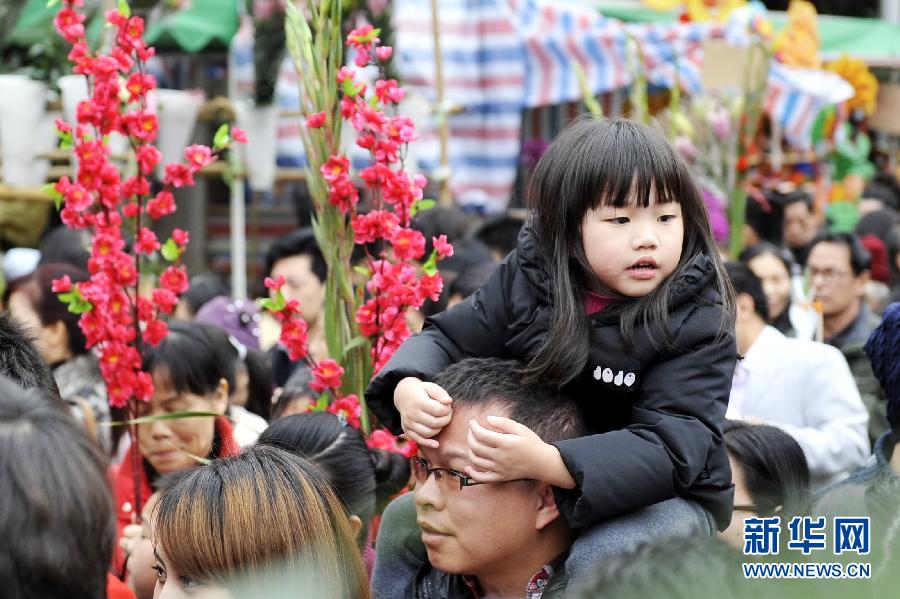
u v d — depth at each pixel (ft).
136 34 19.31
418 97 41.19
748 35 48.80
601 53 51.75
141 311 19.85
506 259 14.64
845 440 26.96
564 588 12.53
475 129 51.93
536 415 13.06
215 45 42.60
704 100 43.47
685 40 51.31
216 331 22.77
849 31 68.28
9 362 15.57
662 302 13.06
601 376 13.26
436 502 13.20
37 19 40.98
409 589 14.79
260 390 28.17
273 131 38.09
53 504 9.91
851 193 60.03
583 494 12.34
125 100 19.52
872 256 44.39
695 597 6.89
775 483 18.06
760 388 28.45
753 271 30.91
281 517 12.19
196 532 12.07
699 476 13.38
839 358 28.53
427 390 13.21
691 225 13.56
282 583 11.79
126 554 19.42
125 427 22.27
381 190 18.85
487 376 13.34
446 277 32.07
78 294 19.16
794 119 55.11
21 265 33.78
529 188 14.03
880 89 64.64
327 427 17.83
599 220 13.08
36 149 36.27
